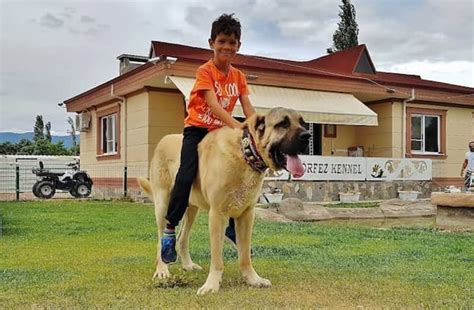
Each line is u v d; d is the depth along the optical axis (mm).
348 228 9016
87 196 19203
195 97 4496
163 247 4492
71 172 19234
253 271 4457
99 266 5254
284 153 3848
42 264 5391
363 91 18766
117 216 10992
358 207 13828
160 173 4848
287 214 12211
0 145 40188
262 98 16344
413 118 20828
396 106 20062
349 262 5512
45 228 8703
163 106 16859
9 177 22672
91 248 6484
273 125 3885
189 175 4367
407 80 21516
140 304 3734
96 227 8867
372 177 17688
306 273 4891
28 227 8852
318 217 12359
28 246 6645
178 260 5641
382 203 14430
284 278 4660
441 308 3621
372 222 11648
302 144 3809
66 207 13648
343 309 3602
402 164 18484
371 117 17906
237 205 4168
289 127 3854
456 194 9570
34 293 4098
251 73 16547
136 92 17344
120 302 3803
